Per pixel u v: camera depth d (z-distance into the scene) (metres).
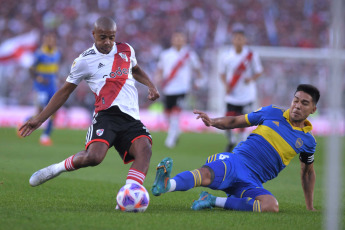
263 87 81.69
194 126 81.12
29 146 47.12
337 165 12.28
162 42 98.44
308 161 20.75
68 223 15.22
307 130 20.34
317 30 104.94
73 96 81.50
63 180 27.72
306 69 82.81
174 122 52.84
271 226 15.96
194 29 100.00
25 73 85.19
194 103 84.81
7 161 35.28
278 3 106.44
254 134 20.66
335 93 12.03
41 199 21.08
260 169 20.25
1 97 82.25
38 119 18.80
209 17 102.62
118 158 40.94
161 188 17.44
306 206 21.47
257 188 19.53
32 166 33.16
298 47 102.94
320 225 16.55
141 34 98.69
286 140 20.22
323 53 76.25
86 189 25.12
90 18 98.94
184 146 54.12
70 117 78.00
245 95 46.34
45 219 15.73
